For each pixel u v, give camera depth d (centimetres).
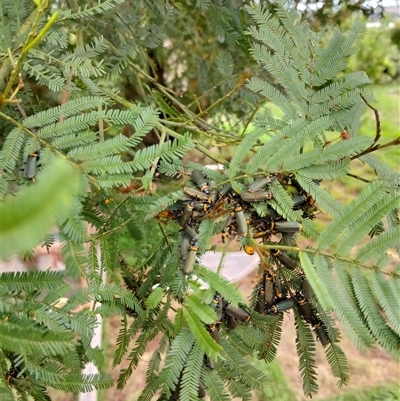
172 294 22
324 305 19
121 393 61
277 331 25
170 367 20
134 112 23
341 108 28
